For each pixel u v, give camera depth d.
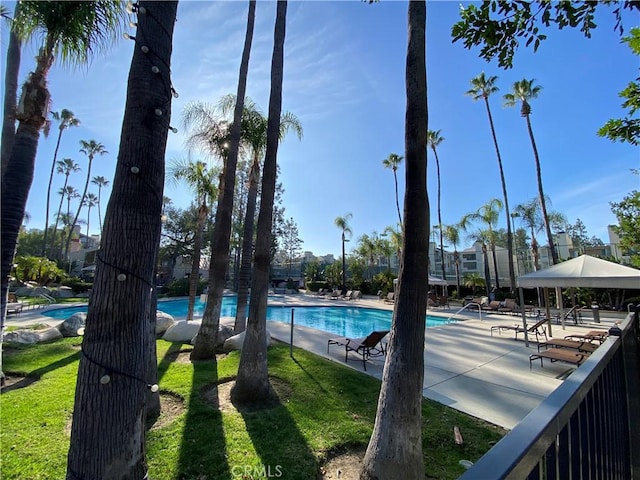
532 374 6.09
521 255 40.41
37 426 3.79
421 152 3.11
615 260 19.05
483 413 4.37
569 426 1.14
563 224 34.25
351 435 3.73
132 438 2.05
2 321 4.18
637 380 2.72
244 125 8.91
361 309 21.36
